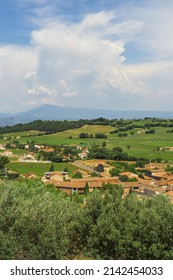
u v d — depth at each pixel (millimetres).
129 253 19797
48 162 185500
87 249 20219
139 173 167250
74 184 115438
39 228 18828
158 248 19156
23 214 18797
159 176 153625
